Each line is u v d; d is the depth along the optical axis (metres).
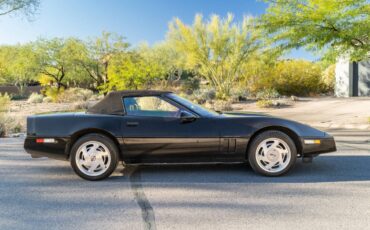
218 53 25.34
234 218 3.68
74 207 4.10
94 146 5.31
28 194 4.63
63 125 5.32
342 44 12.80
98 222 3.63
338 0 12.31
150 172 5.77
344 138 9.59
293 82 28.38
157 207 4.06
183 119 5.30
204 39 25.42
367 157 6.85
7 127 11.93
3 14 22.25
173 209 3.99
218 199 4.33
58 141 5.29
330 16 12.39
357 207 3.99
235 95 24.86
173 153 5.31
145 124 5.30
